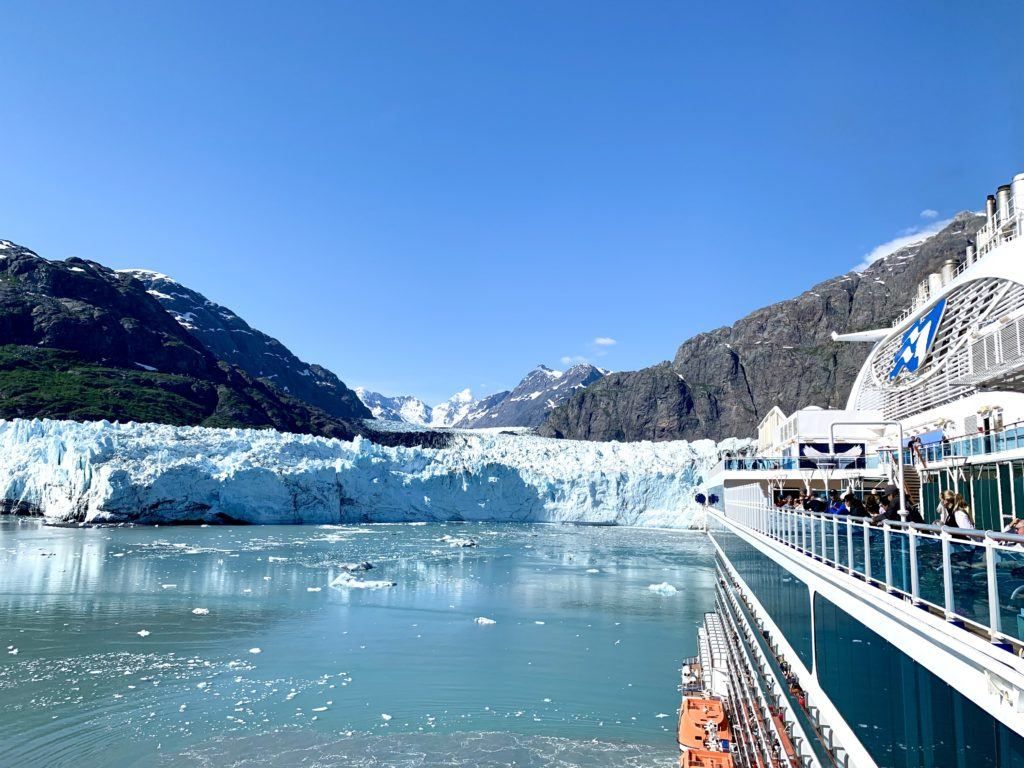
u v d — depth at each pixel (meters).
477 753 18.31
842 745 9.39
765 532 15.74
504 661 26.20
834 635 9.77
